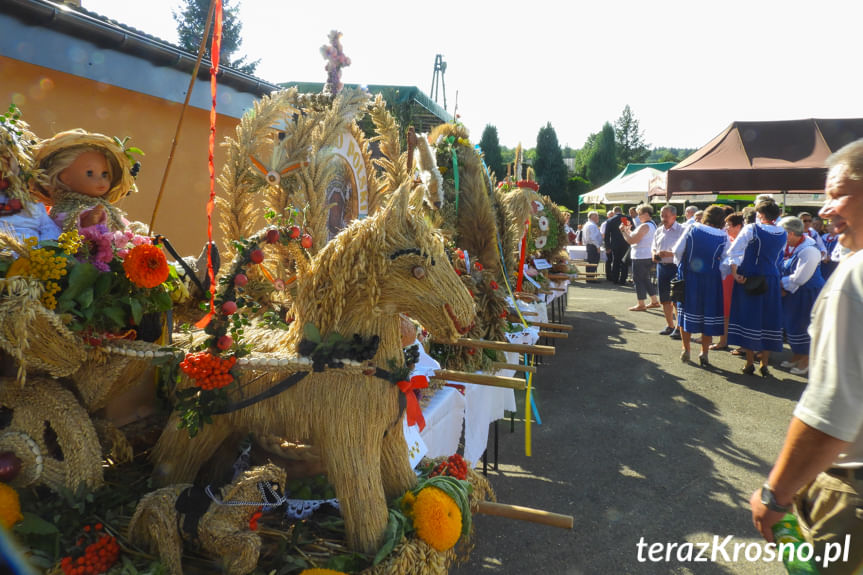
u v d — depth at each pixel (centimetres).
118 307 170
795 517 168
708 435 483
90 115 434
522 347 325
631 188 1883
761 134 1090
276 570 164
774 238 616
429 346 335
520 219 517
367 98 293
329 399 174
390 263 172
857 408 138
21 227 184
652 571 294
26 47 349
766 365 660
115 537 163
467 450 339
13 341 145
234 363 169
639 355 757
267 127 267
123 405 203
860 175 152
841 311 140
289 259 249
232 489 158
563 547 313
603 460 430
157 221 502
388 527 177
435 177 291
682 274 698
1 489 153
